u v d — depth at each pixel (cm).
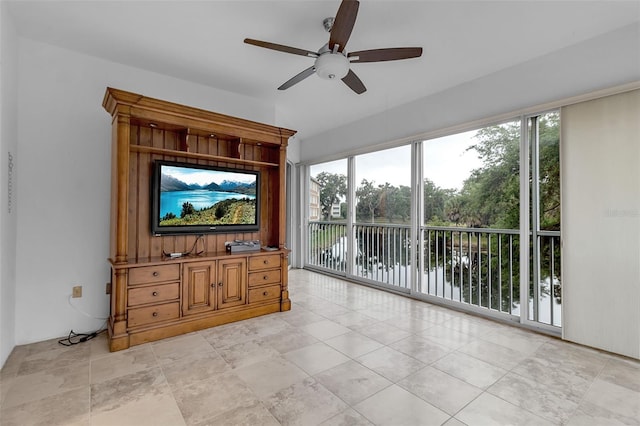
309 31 247
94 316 284
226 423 158
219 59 294
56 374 206
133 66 306
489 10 220
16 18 231
